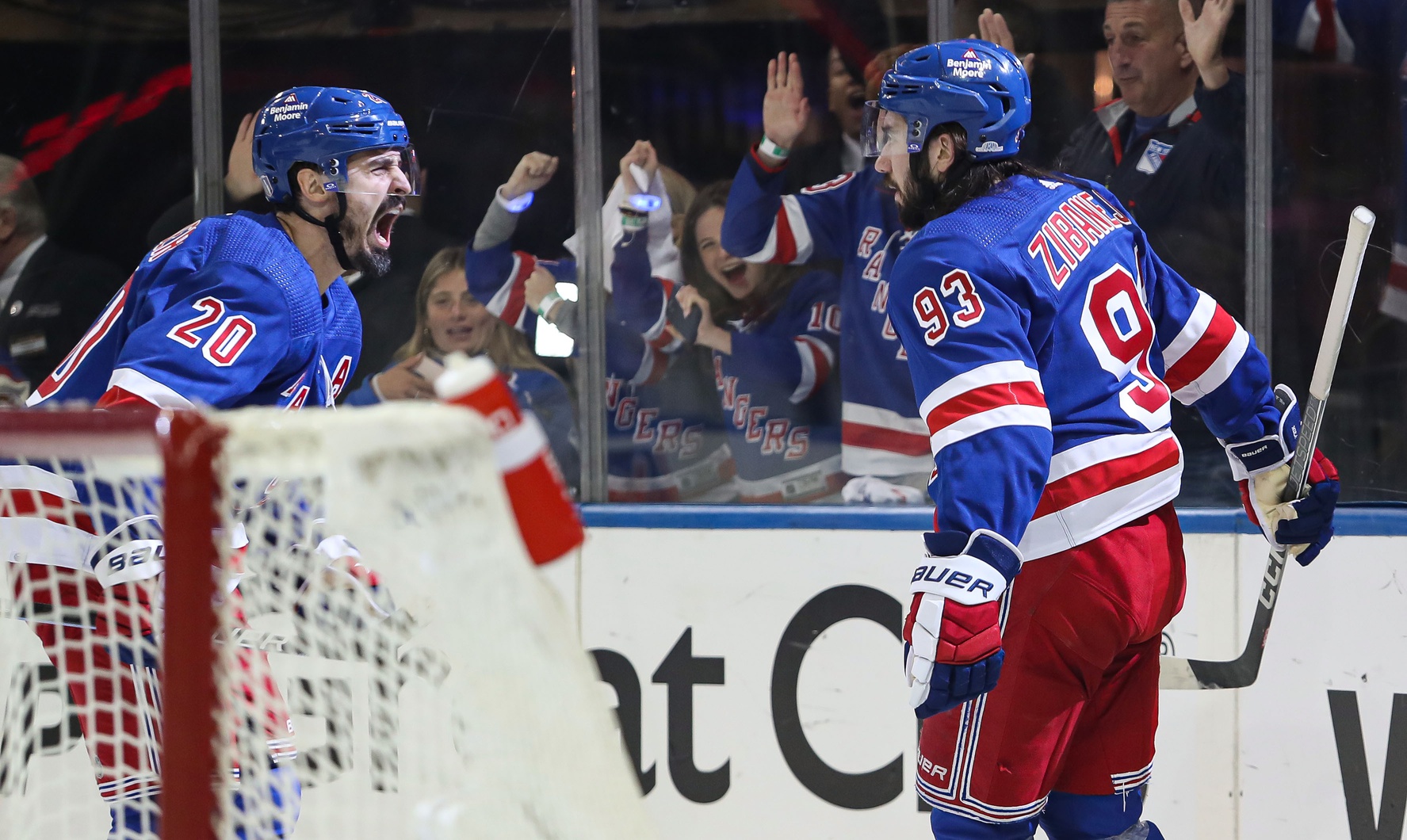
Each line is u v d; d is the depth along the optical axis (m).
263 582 3.28
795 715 7.88
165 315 5.29
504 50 8.39
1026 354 5.21
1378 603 7.43
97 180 8.60
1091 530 5.35
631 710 8.01
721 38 8.23
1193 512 7.70
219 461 2.54
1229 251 8.02
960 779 5.52
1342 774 7.50
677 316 8.45
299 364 5.74
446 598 2.46
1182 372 6.15
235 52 8.48
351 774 3.16
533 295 8.54
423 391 8.66
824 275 8.30
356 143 5.83
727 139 8.30
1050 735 5.41
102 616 5.06
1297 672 7.53
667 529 7.96
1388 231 7.82
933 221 5.50
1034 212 5.43
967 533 4.96
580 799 2.47
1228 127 7.92
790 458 8.45
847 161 8.23
